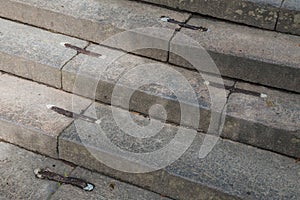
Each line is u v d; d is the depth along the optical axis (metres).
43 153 2.96
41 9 3.34
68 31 3.36
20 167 2.87
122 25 3.23
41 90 3.17
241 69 3.07
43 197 2.72
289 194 2.62
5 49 3.21
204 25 3.31
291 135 2.78
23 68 3.21
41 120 2.96
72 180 2.81
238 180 2.69
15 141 3.00
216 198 2.67
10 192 2.73
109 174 2.86
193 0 3.36
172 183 2.73
